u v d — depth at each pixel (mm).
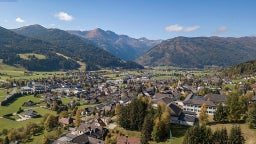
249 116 155375
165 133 162375
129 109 181375
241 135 136375
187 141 139125
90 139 171250
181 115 186000
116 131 180125
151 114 175000
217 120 174375
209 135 137375
